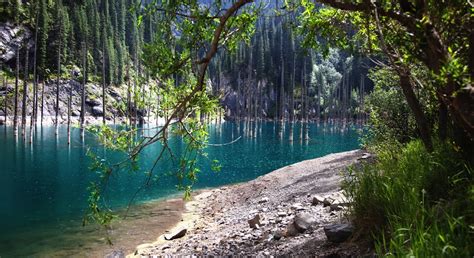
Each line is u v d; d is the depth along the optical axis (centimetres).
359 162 1466
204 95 546
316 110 13588
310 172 1741
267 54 14125
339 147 4847
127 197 1897
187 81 540
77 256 1053
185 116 559
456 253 315
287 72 13675
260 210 1303
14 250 1108
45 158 3322
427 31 315
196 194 1997
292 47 13312
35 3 9212
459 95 295
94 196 543
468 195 416
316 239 666
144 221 1441
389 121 1344
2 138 4894
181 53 509
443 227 376
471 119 292
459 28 356
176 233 1197
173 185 2225
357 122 10762
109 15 12050
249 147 4819
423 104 948
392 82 1305
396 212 452
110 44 10631
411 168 596
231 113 13288
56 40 9275
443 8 329
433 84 309
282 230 884
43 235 1259
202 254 866
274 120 12688
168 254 952
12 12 9050
